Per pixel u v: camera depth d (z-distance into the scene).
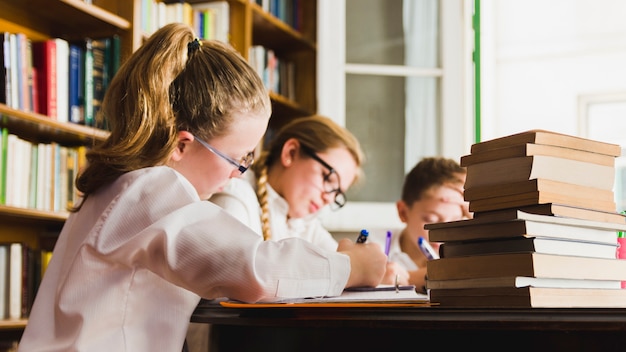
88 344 1.02
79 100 2.49
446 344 0.85
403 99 3.34
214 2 3.10
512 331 0.82
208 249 1.02
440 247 1.00
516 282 0.89
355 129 3.32
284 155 1.97
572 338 0.79
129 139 1.11
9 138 2.30
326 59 3.31
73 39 2.67
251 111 1.18
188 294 1.10
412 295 1.16
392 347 0.88
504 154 0.97
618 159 3.68
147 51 1.16
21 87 2.32
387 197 3.30
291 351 0.95
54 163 2.44
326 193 1.98
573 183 0.98
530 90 3.72
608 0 3.63
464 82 3.29
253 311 0.97
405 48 3.35
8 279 2.34
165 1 2.95
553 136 0.97
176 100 1.15
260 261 1.04
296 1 3.65
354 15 3.37
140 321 1.07
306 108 3.67
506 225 0.91
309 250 1.10
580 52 3.66
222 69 1.17
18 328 2.40
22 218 2.49
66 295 1.05
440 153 3.30
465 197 1.01
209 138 1.17
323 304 0.96
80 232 1.11
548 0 3.69
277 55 3.76
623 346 0.76
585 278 0.94
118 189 1.09
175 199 1.06
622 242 1.17
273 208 1.93
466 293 0.94
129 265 1.05
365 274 1.21
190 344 1.30
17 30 2.54
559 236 0.93
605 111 3.66
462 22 3.30
